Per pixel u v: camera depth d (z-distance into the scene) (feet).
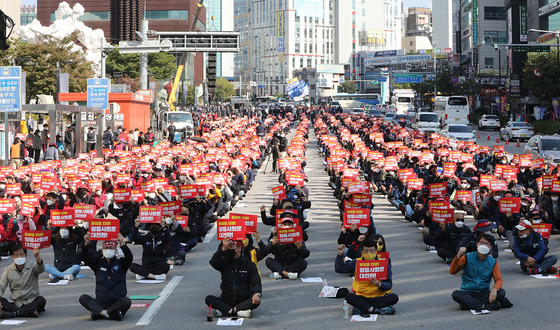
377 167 94.32
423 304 39.65
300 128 187.11
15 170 82.79
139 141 158.10
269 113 347.36
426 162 102.22
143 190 61.82
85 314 37.88
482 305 37.78
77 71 225.56
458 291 38.40
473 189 73.15
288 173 71.10
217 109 315.58
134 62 348.18
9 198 59.93
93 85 141.38
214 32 208.95
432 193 65.51
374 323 35.60
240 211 79.15
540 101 275.80
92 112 146.92
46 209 58.49
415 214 68.33
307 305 39.42
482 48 428.15
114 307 36.45
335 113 308.40
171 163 99.86
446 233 51.55
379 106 443.32
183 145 129.39
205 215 66.23
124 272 37.45
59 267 47.16
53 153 116.98
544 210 65.31
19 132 138.00
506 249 57.26
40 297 37.76
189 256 55.16
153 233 46.32
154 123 212.43
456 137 178.91
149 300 40.93
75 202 64.85
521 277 46.98
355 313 37.42
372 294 37.37
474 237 48.03
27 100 219.41
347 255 47.55
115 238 37.06
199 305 39.65
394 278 46.91
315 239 62.13
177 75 248.93
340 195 73.41
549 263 47.80
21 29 282.56
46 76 216.95
